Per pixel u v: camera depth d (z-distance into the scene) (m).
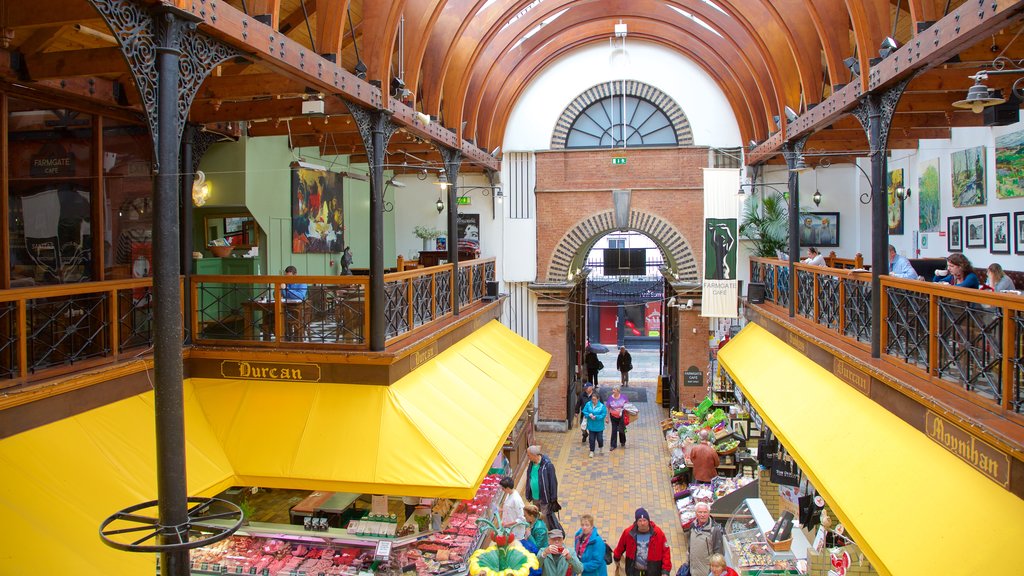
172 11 4.73
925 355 6.34
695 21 14.80
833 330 9.11
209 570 7.49
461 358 11.16
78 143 8.38
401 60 9.49
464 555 7.86
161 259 4.69
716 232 13.77
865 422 6.85
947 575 4.33
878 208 7.48
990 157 10.38
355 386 8.15
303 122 10.83
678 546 10.31
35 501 5.25
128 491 5.94
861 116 8.12
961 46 5.93
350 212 14.88
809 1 9.20
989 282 7.25
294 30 10.63
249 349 8.29
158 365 4.66
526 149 17.11
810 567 7.21
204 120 8.96
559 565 7.32
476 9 10.98
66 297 7.36
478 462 7.74
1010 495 4.46
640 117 16.94
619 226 16.84
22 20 5.75
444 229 17.31
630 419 18.27
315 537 7.97
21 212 7.71
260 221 11.24
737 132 16.47
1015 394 4.77
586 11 15.11
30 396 5.74
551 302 17.22
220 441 7.67
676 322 17.16
